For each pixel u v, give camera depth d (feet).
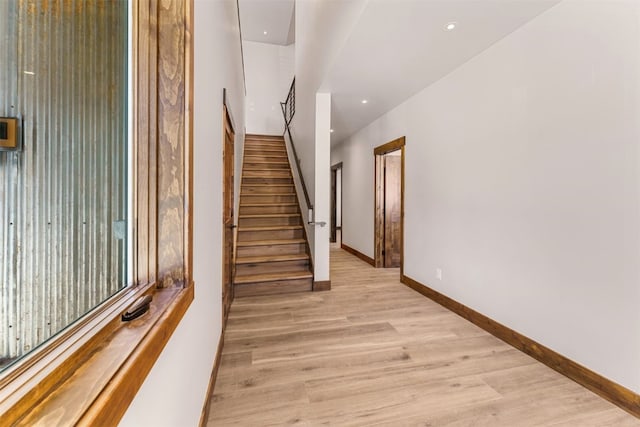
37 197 2.12
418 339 7.67
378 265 15.61
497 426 4.77
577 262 5.84
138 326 2.46
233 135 10.76
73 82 2.40
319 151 11.67
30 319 2.01
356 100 12.27
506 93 7.43
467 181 8.86
